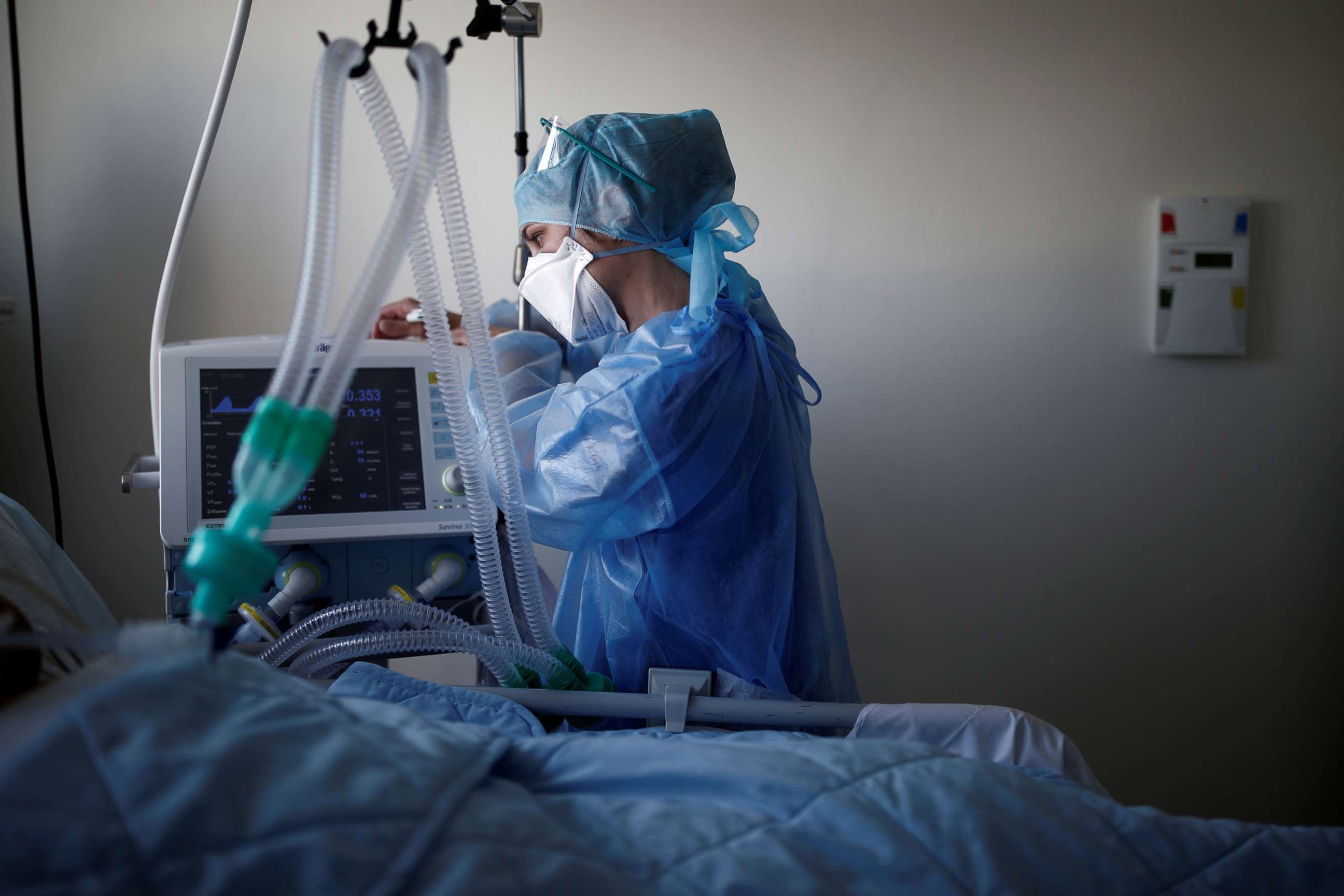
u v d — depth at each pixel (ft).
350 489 4.09
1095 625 6.62
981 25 6.20
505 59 6.15
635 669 4.09
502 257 6.29
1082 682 6.66
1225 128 6.24
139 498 6.20
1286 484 6.47
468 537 4.27
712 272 4.04
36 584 3.13
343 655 3.38
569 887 1.65
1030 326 6.40
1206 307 6.25
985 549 6.58
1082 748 6.70
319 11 6.00
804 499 4.38
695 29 6.18
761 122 6.25
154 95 5.98
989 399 6.46
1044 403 6.46
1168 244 6.23
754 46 6.20
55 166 5.97
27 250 5.87
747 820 2.00
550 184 4.28
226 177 6.05
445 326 3.06
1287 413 6.43
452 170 2.80
